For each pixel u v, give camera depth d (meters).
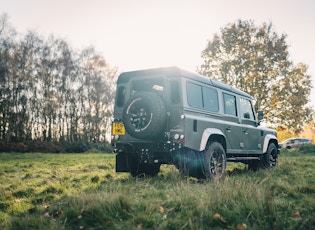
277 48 32.28
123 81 8.12
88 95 48.03
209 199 4.28
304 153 25.34
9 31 42.88
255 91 31.19
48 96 44.59
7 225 3.93
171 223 3.72
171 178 7.27
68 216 4.07
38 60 44.47
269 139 10.25
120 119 7.93
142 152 7.33
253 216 3.94
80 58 47.75
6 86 42.38
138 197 5.11
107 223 3.80
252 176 8.30
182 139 6.87
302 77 32.34
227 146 8.22
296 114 30.97
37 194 6.08
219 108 8.27
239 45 33.09
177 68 7.19
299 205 4.51
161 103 6.89
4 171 10.82
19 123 43.62
